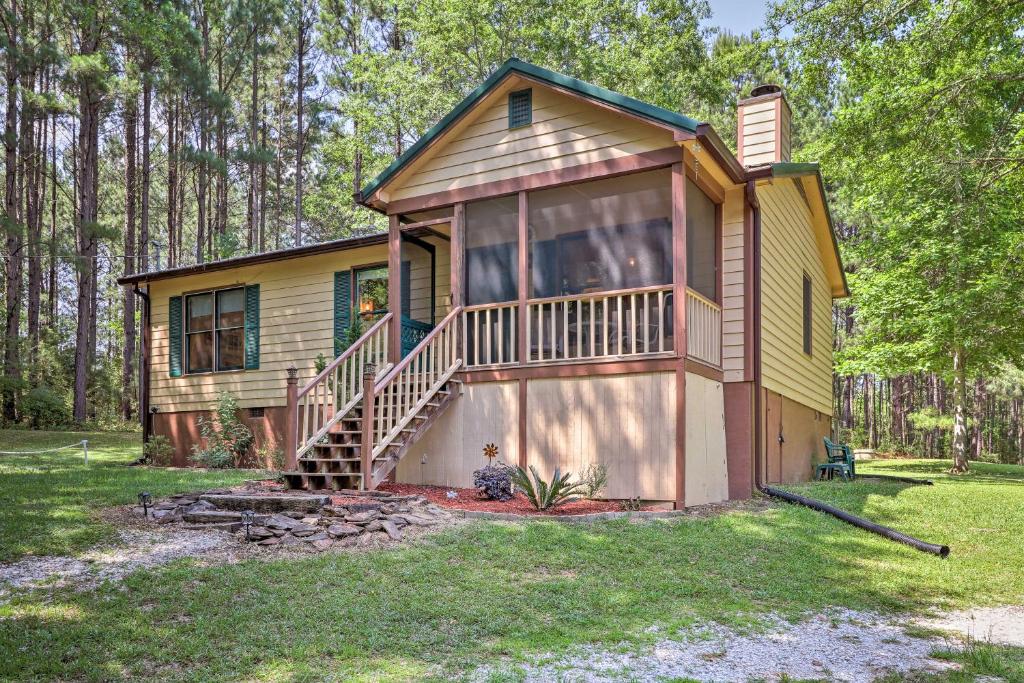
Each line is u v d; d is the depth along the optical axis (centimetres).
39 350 2788
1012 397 3203
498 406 980
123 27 2530
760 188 1072
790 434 1244
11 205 2555
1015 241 1459
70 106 2416
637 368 883
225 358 1515
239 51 3091
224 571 577
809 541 739
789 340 1241
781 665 423
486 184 1028
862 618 527
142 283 1622
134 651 424
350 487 902
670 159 891
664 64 2686
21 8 2639
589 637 459
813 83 1472
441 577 575
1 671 395
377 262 1330
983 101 1338
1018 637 491
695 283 991
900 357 1794
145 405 1580
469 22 2466
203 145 2997
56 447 1892
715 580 598
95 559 610
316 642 443
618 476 882
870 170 1705
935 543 778
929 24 1326
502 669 406
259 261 1441
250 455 1438
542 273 1091
